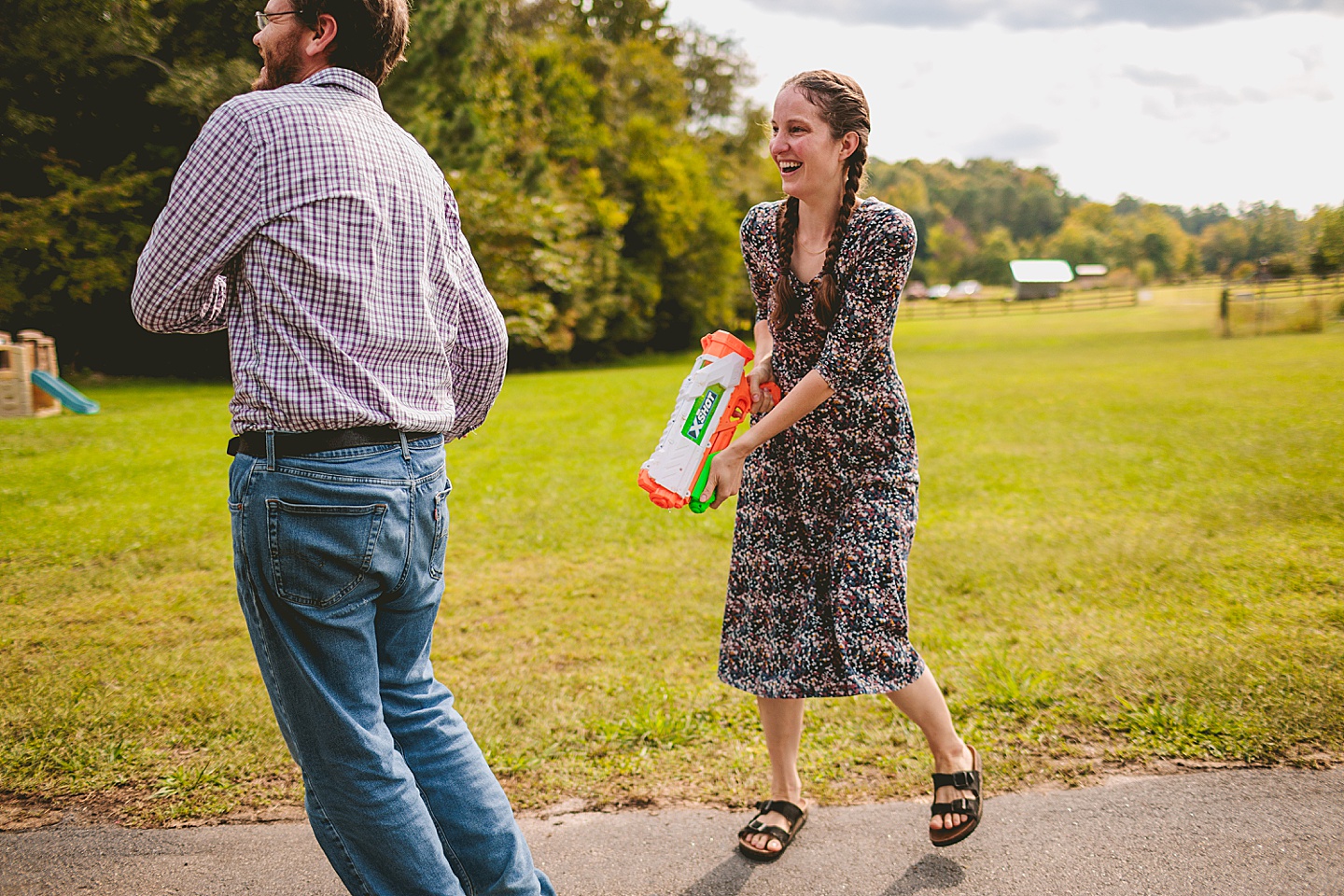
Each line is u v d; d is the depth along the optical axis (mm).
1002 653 3482
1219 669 3178
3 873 2186
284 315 1539
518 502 6746
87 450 8891
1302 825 2256
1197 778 2502
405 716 1776
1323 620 3727
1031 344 27547
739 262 37250
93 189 16844
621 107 36469
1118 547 5113
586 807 2496
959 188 162875
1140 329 33812
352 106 1665
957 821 2215
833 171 2150
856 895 2092
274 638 1608
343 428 1561
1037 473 7516
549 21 40188
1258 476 6961
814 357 2295
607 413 12984
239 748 2803
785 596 2297
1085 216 142375
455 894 1693
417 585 1726
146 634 3922
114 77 16969
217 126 1543
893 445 2252
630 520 6160
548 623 4105
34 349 12500
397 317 1627
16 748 2807
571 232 26359
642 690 3246
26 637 3865
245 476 1566
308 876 2176
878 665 2215
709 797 2533
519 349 27281
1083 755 2668
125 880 2162
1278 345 21266
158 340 19750
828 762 2689
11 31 16125
